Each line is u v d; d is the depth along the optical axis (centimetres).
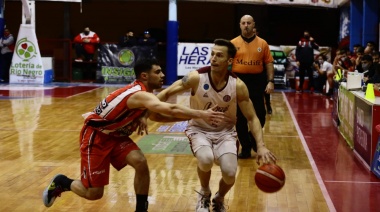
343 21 2103
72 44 2403
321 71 1862
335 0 2106
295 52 1952
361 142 829
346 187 671
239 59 804
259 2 2062
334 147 933
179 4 2591
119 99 479
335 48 2130
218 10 2578
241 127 823
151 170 745
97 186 492
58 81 2205
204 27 2597
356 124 873
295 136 1041
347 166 788
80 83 2139
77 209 570
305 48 1877
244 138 827
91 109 1365
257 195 631
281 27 2539
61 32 2589
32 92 1766
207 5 2580
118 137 501
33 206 579
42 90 1838
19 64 2094
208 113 460
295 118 1281
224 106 513
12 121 1161
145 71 499
